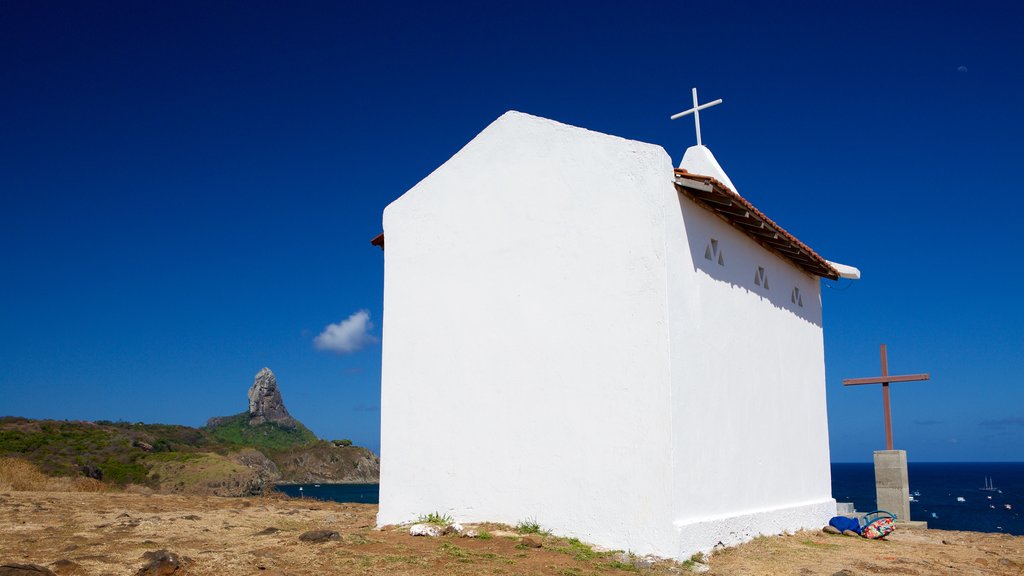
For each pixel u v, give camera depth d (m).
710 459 12.02
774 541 13.30
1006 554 13.29
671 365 11.00
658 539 10.69
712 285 12.73
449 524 11.97
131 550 9.65
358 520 15.06
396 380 13.91
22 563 7.54
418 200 14.21
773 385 15.12
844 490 112.19
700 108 17.25
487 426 12.63
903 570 10.95
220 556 9.21
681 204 11.93
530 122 12.94
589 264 11.94
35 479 21.75
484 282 13.09
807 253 15.90
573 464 11.62
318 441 136.62
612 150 11.96
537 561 9.91
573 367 11.86
